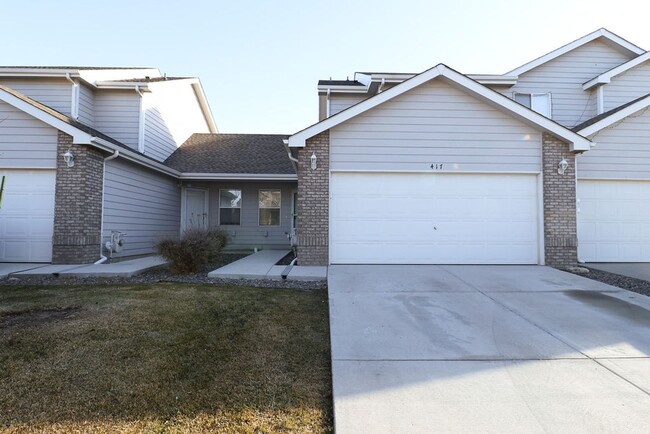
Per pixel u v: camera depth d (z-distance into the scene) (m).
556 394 2.89
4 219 8.98
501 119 8.98
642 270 8.73
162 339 3.94
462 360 3.52
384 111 8.96
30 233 8.99
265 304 5.52
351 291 6.10
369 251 8.95
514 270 8.09
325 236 8.79
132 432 2.41
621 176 10.08
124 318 4.54
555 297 5.79
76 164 8.92
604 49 12.24
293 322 4.74
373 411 2.65
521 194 9.05
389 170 8.92
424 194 9.01
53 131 8.97
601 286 6.52
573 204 8.90
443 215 9.00
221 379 3.16
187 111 16.30
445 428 2.45
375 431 2.42
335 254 8.94
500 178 9.05
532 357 3.59
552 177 8.93
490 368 3.35
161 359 3.47
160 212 12.48
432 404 2.74
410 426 2.47
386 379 3.13
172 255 8.11
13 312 4.76
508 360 3.52
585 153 10.10
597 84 11.69
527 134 8.98
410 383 3.06
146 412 2.63
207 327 4.40
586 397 2.85
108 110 12.16
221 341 4.00
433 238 8.98
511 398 2.83
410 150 8.95
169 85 14.22
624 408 2.70
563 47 11.98
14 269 7.98
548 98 12.14
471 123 8.98
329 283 6.69
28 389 2.88
